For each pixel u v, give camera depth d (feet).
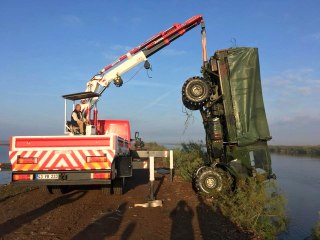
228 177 36.94
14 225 24.64
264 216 28.30
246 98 39.11
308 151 199.52
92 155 32.78
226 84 39.42
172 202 33.94
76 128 40.75
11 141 32.50
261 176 35.06
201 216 28.27
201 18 49.16
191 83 39.78
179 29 49.65
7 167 45.91
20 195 38.04
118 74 49.47
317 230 28.17
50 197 36.63
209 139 42.11
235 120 38.88
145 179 52.60
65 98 42.68
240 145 38.75
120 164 35.99
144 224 25.49
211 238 22.38
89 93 40.78
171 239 21.93
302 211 39.45
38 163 32.50
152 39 50.19
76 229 23.88
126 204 33.06
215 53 40.27
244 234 24.27
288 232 30.40
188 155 57.11
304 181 64.44
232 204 30.19
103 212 29.37
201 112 42.22
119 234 22.75
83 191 40.40
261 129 39.22
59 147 32.71
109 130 49.96
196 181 36.81
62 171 32.58
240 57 39.55
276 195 30.81
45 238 21.56
